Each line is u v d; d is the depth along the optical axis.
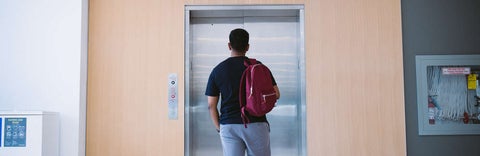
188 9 4.12
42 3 3.93
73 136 3.84
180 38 4.09
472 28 4.21
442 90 4.16
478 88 4.15
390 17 4.15
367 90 4.08
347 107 4.07
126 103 4.05
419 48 4.19
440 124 4.13
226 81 2.85
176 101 4.05
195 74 4.27
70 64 3.89
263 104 2.76
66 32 3.92
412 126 4.14
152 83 4.06
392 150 4.05
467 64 4.13
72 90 3.88
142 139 4.02
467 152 4.13
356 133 4.06
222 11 4.15
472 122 4.13
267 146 2.83
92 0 4.12
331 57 4.10
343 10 4.14
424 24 4.21
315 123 4.05
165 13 4.11
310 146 4.03
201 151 4.23
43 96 3.86
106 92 4.05
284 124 4.23
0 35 3.89
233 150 2.78
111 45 4.09
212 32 4.32
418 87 4.14
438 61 4.14
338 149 4.04
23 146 3.40
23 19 3.91
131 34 4.10
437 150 4.13
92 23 4.10
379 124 4.07
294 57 4.27
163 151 4.02
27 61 3.88
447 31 4.20
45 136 3.50
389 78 4.10
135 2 4.12
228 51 4.29
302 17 4.12
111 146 4.02
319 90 4.07
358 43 4.11
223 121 2.82
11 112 3.42
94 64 4.07
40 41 3.90
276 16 4.32
